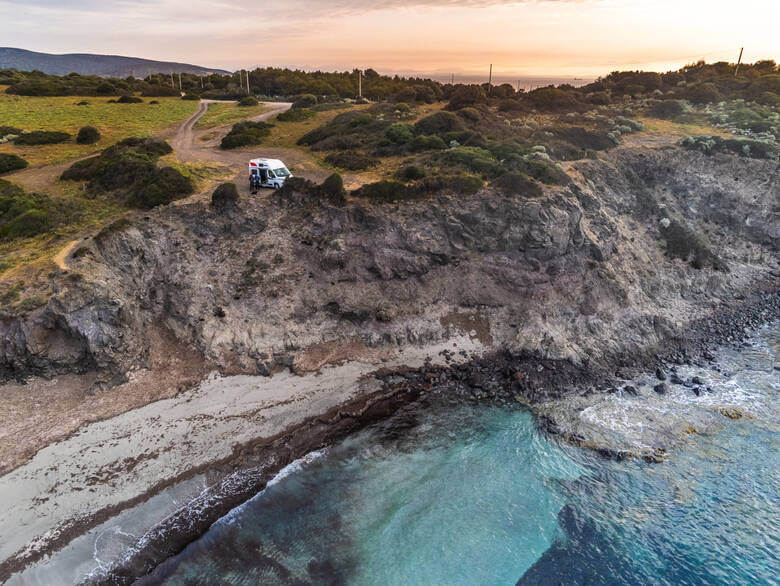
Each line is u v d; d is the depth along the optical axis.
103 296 28.02
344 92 101.12
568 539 21.03
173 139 56.53
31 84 80.31
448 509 22.27
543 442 26.14
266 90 111.88
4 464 22.27
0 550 18.97
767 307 40.12
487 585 19.09
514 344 33.22
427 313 34.84
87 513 20.72
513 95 85.94
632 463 24.67
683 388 30.36
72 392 26.62
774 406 28.67
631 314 35.97
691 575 19.53
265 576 19.12
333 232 36.16
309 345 32.12
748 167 48.97
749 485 23.34
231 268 34.56
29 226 33.19
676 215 46.06
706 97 70.38
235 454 24.38
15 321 26.03
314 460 24.59
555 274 36.28
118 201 38.38
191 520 21.05
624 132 57.56
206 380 28.83
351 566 19.61
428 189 37.84
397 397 29.27
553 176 40.16
